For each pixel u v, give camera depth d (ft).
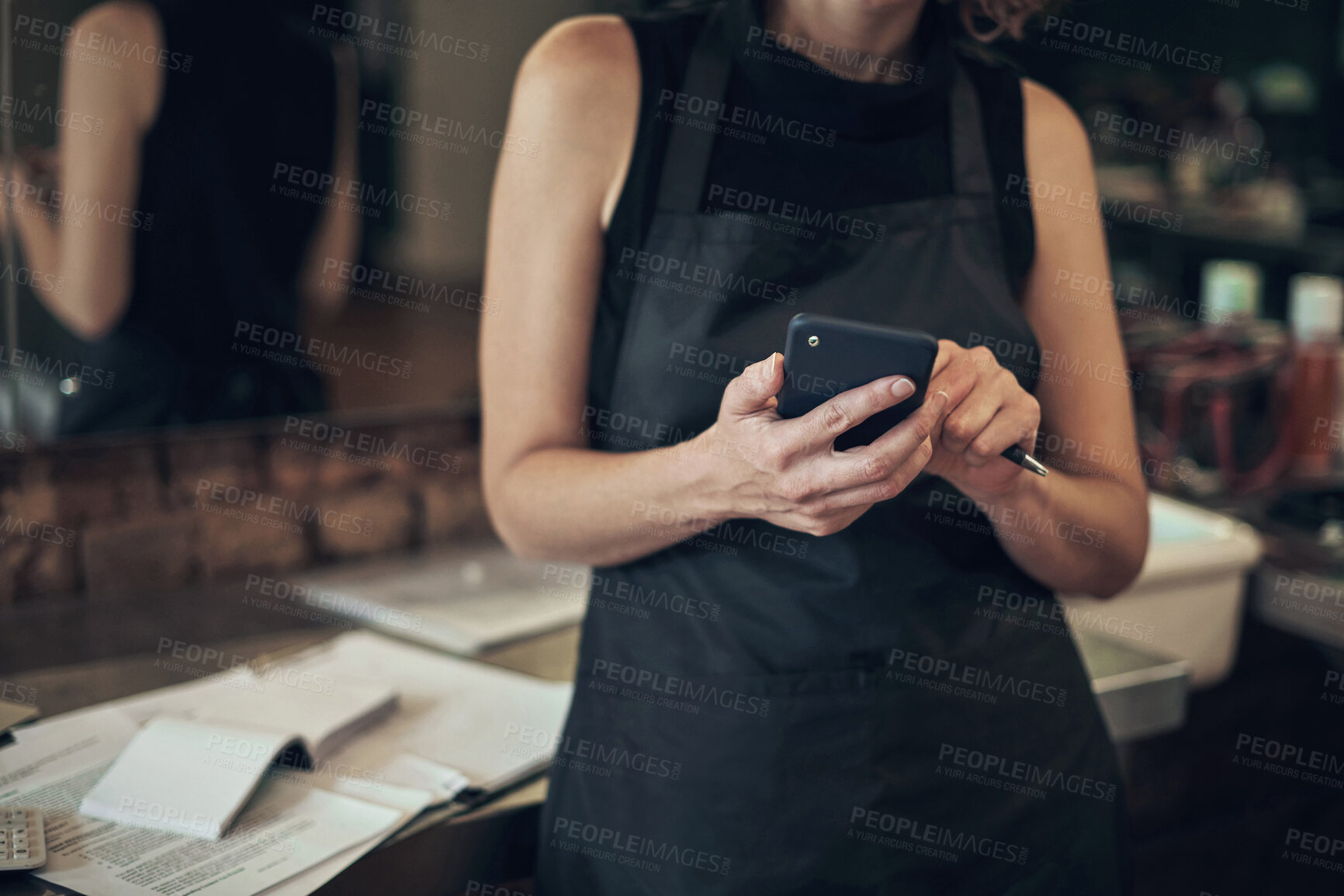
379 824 3.06
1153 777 6.20
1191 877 6.41
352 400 5.14
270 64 4.55
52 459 4.53
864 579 3.06
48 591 4.62
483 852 3.24
